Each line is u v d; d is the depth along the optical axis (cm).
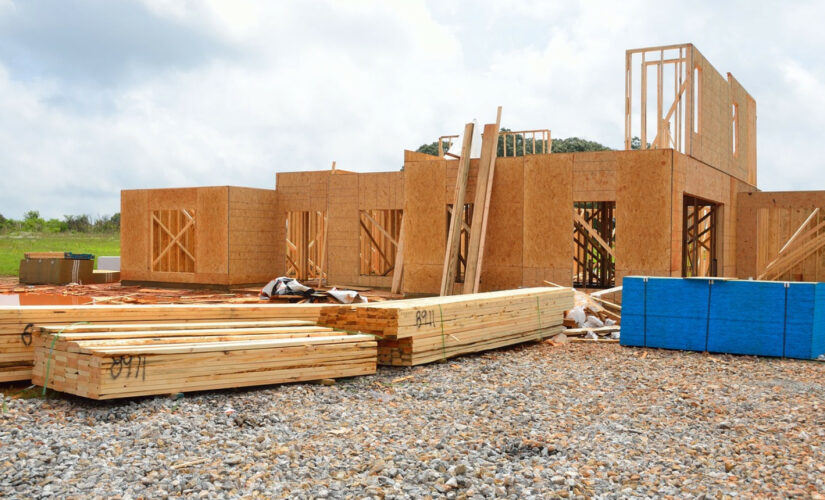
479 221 1546
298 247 2231
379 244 2108
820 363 915
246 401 662
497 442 550
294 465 483
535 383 771
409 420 615
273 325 853
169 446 521
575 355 977
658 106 1628
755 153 2386
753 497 437
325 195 2027
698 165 1567
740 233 1945
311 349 753
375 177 1908
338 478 461
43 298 1390
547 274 1505
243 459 493
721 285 996
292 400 674
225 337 744
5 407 611
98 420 592
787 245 2047
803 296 944
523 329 1062
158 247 2123
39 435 534
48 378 670
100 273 2231
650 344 1041
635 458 512
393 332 827
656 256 1393
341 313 863
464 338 941
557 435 566
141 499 419
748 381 789
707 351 999
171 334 736
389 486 449
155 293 1772
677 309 1023
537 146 4309
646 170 1401
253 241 2033
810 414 636
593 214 1881
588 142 4384
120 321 784
